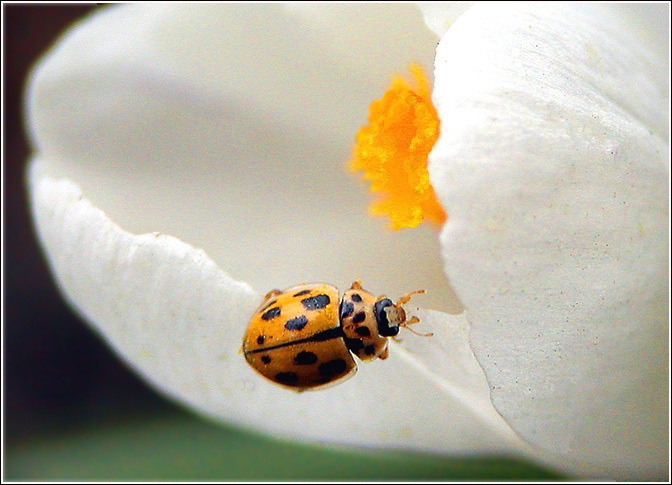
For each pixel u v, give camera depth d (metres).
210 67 0.08
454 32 0.06
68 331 0.08
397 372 0.07
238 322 0.07
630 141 0.07
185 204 0.08
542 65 0.06
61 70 0.08
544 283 0.06
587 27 0.07
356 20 0.07
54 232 0.07
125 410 0.08
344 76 0.07
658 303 0.07
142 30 0.08
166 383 0.07
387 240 0.07
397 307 0.07
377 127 0.07
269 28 0.07
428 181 0.07
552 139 0.06
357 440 0.07
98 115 0.08
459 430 0.07
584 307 0.06
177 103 0.08
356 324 0.07
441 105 0.06
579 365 0.06
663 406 0.07
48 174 0.08
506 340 0.06
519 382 0.06
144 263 0.07
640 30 0.07
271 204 0.07
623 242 0.06
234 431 0.07
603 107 0.07
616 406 0.07
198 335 0.07
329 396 0.07
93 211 0.07
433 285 0.07
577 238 0.06
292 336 0.07
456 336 0.07
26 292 0.08
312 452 0.07
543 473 0.07
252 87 0.08
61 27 0.08
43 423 0.08
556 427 0.07
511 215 0.06
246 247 0.07
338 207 0.07
